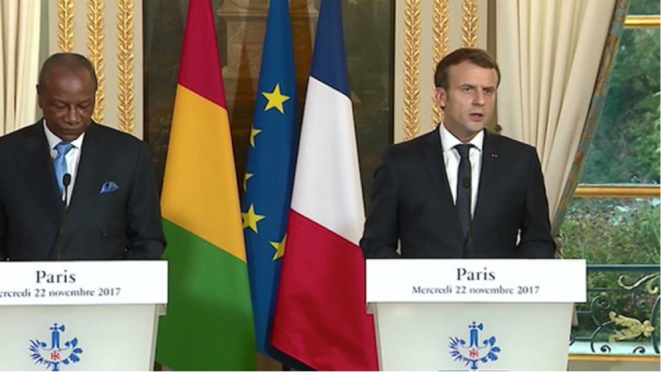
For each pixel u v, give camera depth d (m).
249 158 7.08
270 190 7.00
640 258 7.92
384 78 7.55
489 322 3.85
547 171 7.18
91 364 3.90
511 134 7.24
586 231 7.94
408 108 7.46
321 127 6.90
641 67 7.93
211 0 7.21
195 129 6.89
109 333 3.91
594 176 7.95
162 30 7.48
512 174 5.20
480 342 3.84
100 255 5.27
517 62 7.23
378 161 7.55
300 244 6.78
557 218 7.20
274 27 7.12
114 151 5.43
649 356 7.81
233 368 6.77
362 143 7.54
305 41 7.51
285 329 6.75
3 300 3.81
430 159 5.21
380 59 7.53
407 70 7.46
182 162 6.85
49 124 5.27
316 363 6.75
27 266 3.83
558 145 7.15
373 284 3.81
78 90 5.08
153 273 3.90
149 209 5.46
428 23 7.46
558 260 3.84
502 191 5.15
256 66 7.50
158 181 7.48
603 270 7.89
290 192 7.03
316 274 6.77
